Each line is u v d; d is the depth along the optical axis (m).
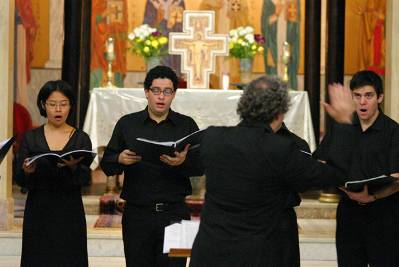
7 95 10.89
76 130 6.96
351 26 15.96
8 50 10.88
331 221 12.12
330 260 10.45
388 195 6.34
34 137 6.86
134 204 6.77
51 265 6.73
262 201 5.03
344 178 5.27
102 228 11.02
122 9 16.05
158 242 6.77
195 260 5.13
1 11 10.84
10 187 11.02
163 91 6.71
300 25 16.23
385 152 6.50
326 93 13.87
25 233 6.78
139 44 12.99
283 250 5.12
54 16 15.59
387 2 11.11
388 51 11.05
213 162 5.16
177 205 6.80
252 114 5.12
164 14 16.19
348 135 6.62
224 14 16.30
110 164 6.77
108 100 11.79
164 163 6.73
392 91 10.98
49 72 15.55
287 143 5.04
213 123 11.80
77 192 6.84
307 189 5.16
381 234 6.51
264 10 16.28
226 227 5.04
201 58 12.71
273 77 5.18
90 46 14.69
